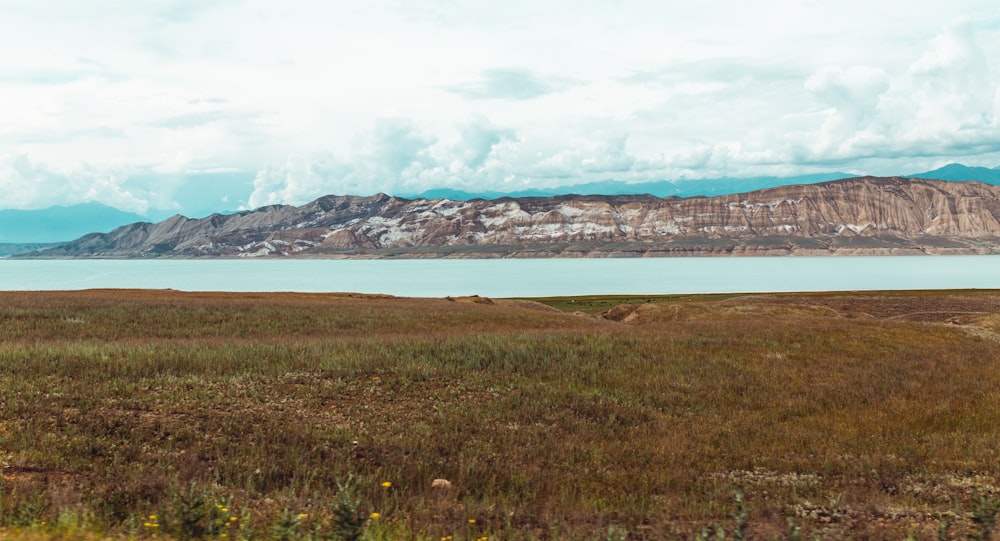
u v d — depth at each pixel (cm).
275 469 1345
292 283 19925
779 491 1315
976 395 2259
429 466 1412
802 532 1042
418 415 1873
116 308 4422
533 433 1731
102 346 2648
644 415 1959
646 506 1216
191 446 1477
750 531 1051
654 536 1024
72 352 2409
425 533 1007
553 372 2430
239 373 2212
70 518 937
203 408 1777
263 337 3506
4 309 4103
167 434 1565
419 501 1174
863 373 2555
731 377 2444
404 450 1530
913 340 3412
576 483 1358
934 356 3002
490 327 4197
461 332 3781
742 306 5994
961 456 1603
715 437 1755
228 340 3136
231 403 1859
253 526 991
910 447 1667
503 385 2245
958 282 17025
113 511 1047
